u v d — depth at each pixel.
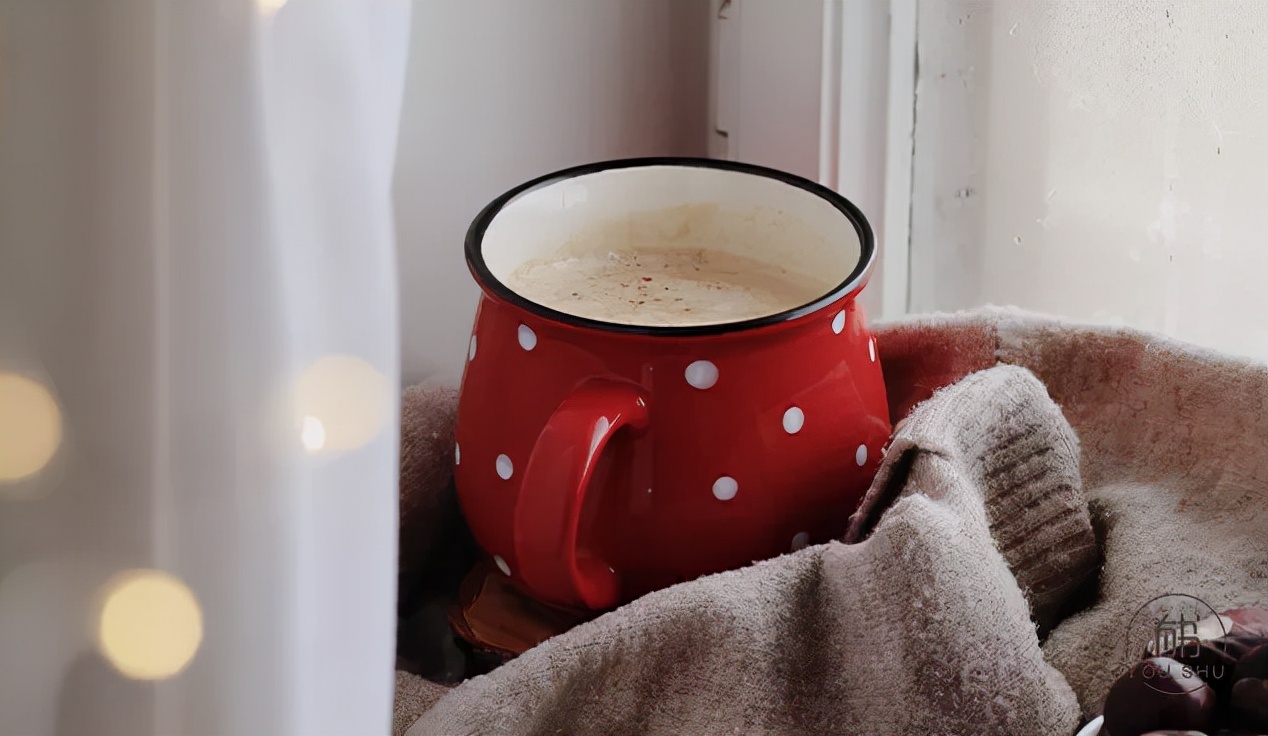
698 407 0.48
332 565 0.42
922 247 0.62
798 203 0.54
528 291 0.53
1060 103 0.58
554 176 0.54
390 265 0.42
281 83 0.40
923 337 0.57
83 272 0.40
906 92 0.61
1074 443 0.52
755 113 0.62
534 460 0.48
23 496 0.40
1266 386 0.52
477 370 0.50
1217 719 0.46
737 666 0.47
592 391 0.48
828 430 0.50
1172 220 0.57
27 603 0.41
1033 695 0.47
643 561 0.49
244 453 0.41
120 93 0.40
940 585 0.47
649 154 0.63
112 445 0.40
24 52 0.39
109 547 0.41
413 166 0.58
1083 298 0.59
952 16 0.60
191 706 0.41
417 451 0.54
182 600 0.41
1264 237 0.55
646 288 0.53
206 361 0.40
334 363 0.41
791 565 0.48
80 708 0.41
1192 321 0.57
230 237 0.40
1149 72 0.56
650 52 0.62
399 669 0.52
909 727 0.46
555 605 0.50
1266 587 0.50
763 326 0.48
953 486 0.49
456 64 0.58
